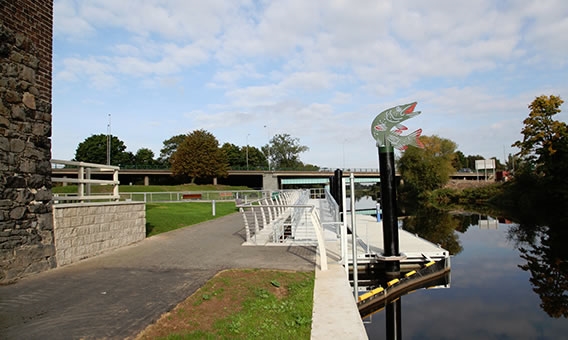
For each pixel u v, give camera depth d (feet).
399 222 111.55
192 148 230.89
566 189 131.95
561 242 73.72
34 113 26.96
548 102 145.18
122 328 15.90
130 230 38.29
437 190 209.97
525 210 143.43
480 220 114.11
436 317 32.78
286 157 371.15
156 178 264.31
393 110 38.50
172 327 16.14
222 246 37.01
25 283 23.12
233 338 15.29
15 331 15.58
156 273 25.49
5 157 24.40
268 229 48.47
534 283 43.83
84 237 30.89
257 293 21.31
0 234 23.56
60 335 15.19
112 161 310.45
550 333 29.43
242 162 347.36
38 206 26.48
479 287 41.98
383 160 39.09
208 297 20.08
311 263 29.27
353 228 30.81
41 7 28.25
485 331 29.58
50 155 28.17
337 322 17.38
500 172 242.78
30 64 26.91
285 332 16.26
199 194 124.36
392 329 30.07
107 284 22.71
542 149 144.05
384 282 40.01
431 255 43.21
